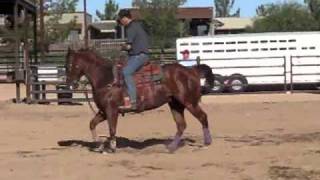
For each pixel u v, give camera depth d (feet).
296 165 33.50
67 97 73.36
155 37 193.36
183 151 38.78
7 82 116.37
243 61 96.68
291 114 58.70
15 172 32.89
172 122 54.80
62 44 194.80
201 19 246.68
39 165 34.63
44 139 45.52
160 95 37.93
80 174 32.01
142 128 51.13
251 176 30.91
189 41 98.53
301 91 89.25
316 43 95.76
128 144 42.22
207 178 30.60
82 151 39.45
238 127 50.67
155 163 34.76
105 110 37.78
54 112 63.67
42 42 107.45
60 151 39.60
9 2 95.04
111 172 32.37
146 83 37.55
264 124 52.24
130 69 37.11
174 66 38.73
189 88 38.58
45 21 207.82
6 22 148.25
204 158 36.04
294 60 96.27
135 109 37.60
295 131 47.47
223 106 66.59
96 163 34.99
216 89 95.71
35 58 103.09
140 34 37.19
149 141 43.60
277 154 36.91
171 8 207.31
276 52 96.48
